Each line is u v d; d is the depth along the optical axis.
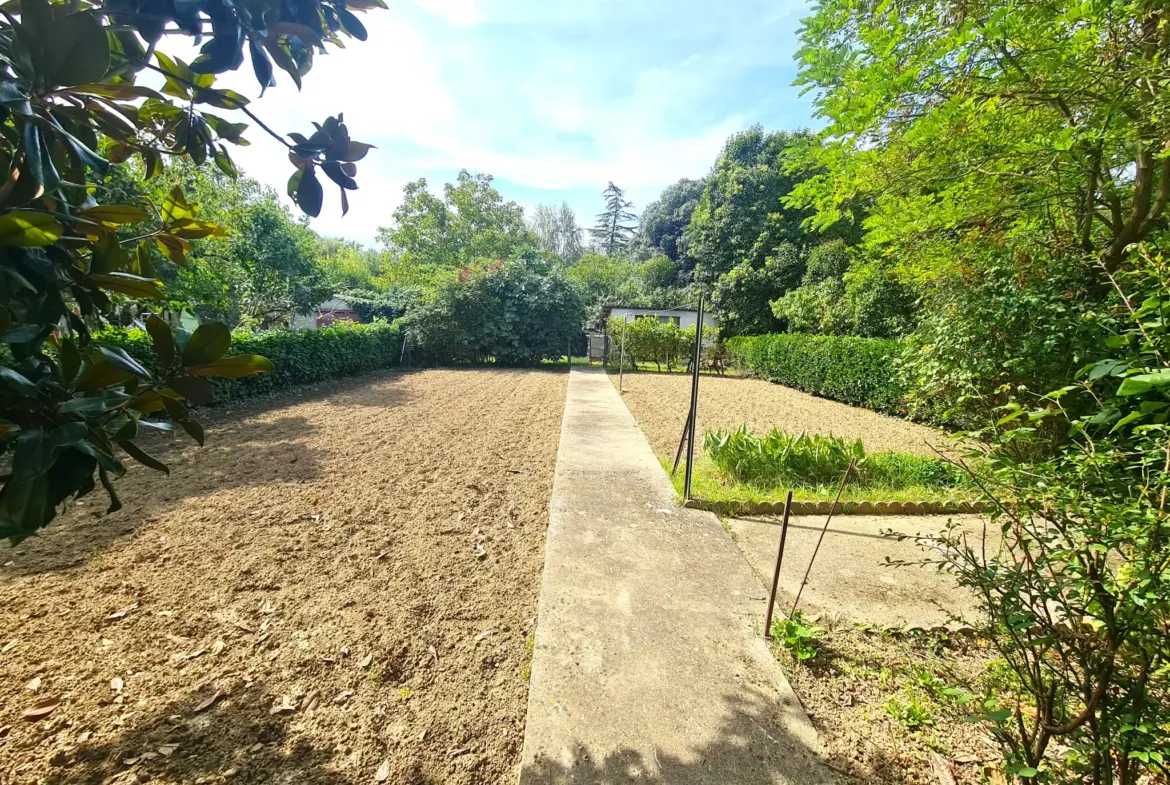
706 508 4.05
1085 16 3.72
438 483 4.67
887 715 1.97
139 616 2.55
